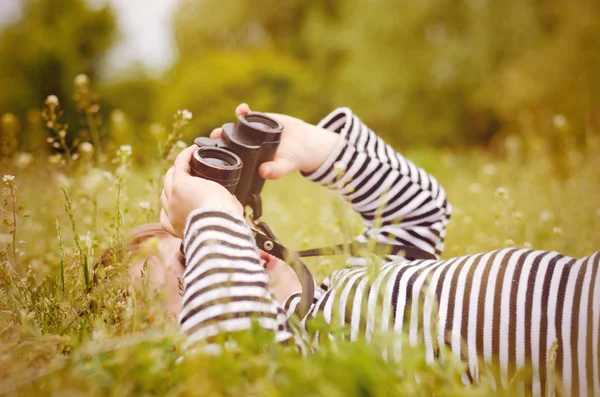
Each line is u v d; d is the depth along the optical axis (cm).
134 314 107
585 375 109
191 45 2152
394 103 1597
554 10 1280
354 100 1639
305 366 89
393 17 1566
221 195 122
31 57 1673
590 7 1159
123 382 94
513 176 436
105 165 253
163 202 131
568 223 291
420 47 1560
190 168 129
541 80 1175
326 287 151
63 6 1784
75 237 147
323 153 160
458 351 118
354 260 155
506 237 218
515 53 1385
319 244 226
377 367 87
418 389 95
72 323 130
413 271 130
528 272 120
